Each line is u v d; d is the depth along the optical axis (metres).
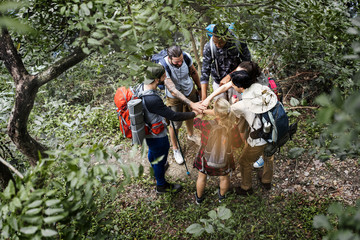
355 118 0.63
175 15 1.44
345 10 2.62
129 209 3.19
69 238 1.25
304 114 4.07
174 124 3.58
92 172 1.21
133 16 1.30
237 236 2.76
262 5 1.96
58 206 1.21
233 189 3.34
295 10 2.17
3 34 1.85
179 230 2.98
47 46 2.25
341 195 3.14
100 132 4.46
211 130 2.50
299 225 2.87
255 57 4.39
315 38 2.95
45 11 1.92
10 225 1.04
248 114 2.32
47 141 3.27
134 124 2.53
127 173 1.23
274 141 2.35
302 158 3.63
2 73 3.00
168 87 3.04
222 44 2.97
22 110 2.07
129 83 1.25
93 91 5.26
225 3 2.06
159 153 2.91
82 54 1.87
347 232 0.75
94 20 1.28
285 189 3.31
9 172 1.82
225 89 2.96
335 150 1.25
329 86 3.92
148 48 1.25
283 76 4.29
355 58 0.91
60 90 5.29
